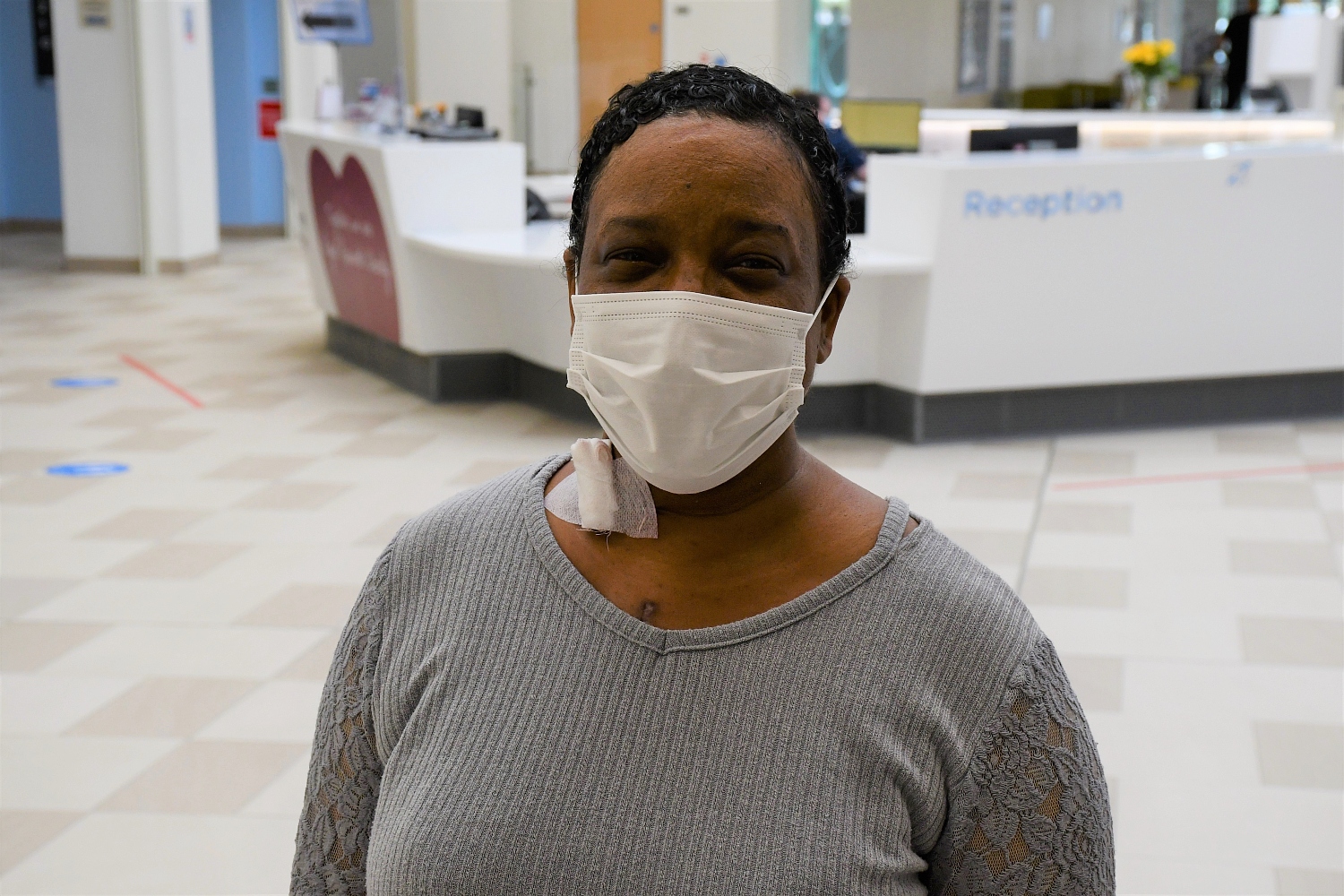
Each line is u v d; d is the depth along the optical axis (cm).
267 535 506
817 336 101
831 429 658
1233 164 635
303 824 111
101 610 428
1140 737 344
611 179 94
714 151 92
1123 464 600
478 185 716
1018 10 1617
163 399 737
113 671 381
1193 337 653
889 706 92
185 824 301
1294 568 467
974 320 622
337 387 767
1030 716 94
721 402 91
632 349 92
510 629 98
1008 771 94
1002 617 96
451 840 93
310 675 380
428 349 722
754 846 90
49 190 1423
